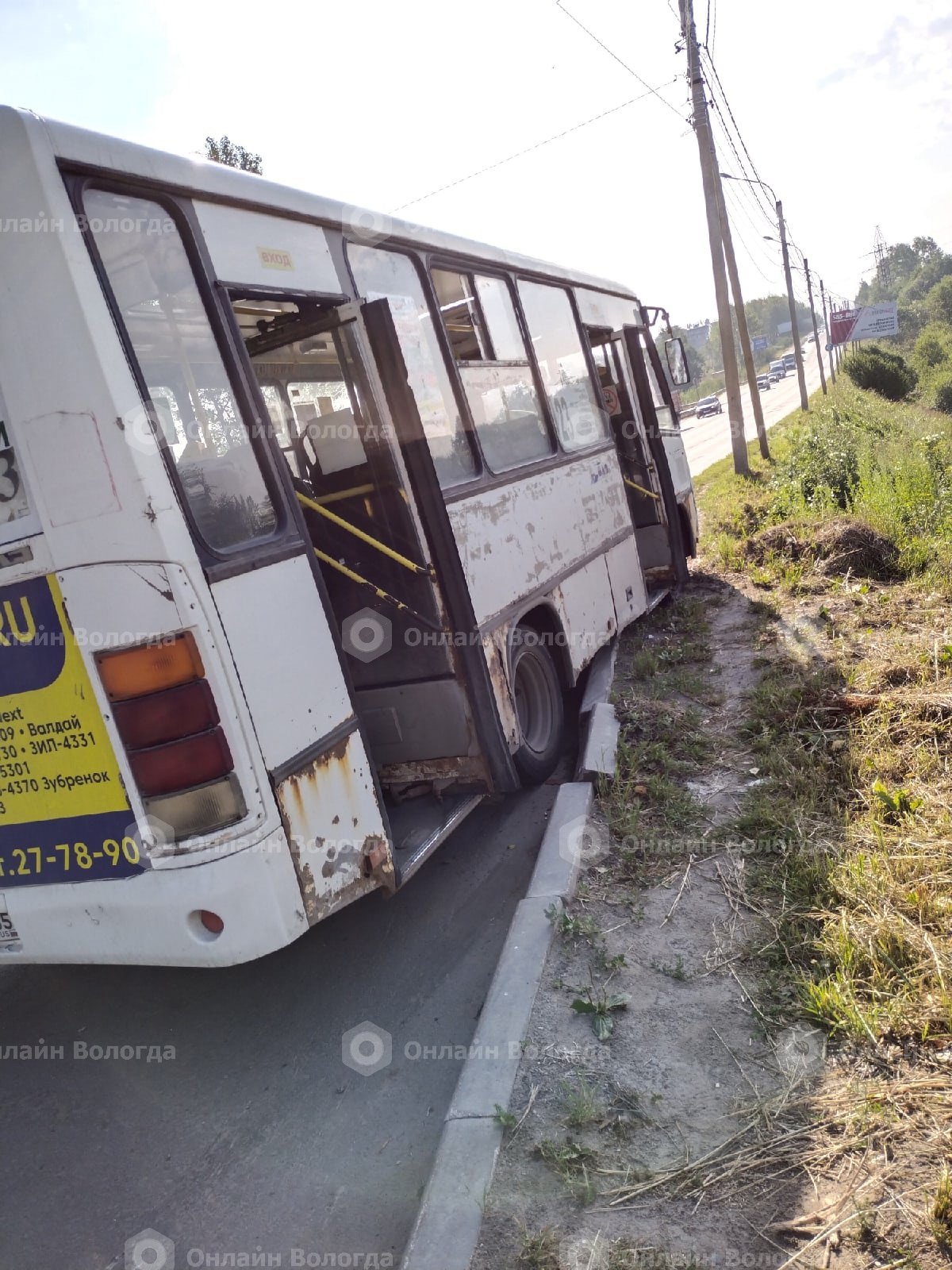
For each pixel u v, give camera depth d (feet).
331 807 11.44
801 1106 8.92
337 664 12.01
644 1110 9.17
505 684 16.39
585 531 22.03
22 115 9.18
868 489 40.55
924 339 224.94
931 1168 7.96
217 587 10.09
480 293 18.63
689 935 11.94
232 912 10.10
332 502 14.52
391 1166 9.62
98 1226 9.58
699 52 57.36
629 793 15.87
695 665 23.13
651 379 31.81
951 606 23.49
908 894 11.37
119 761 10.03
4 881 11.30
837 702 17.63
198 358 10.77
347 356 13.92
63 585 9.82
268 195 12.36
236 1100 11.13
